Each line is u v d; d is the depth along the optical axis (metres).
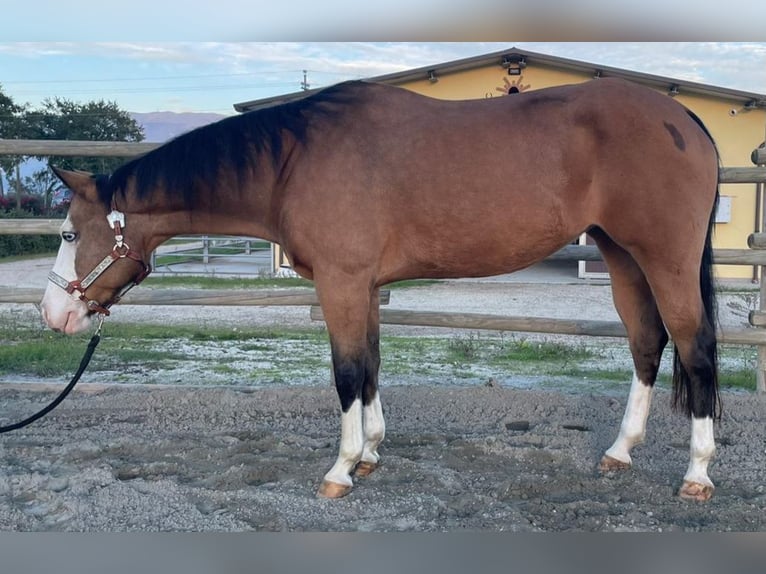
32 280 11.54
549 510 2.70
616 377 4.98
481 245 2.80
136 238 3.04
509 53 13.01
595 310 8.65
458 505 2.74
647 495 2.84
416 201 2.75
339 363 2.80
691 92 12.95
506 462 3.21
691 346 2.75
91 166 18.14
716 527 2.56
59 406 4.08
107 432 3.65
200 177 2.96
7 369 5.09
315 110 2.90
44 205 24.78
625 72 12.91
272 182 2.93
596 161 2.73
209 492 2.84
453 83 13.60
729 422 3.70
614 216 2.74
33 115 28.42
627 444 3.09
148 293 4.38
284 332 7.02
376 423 3.10
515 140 2.74
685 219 2.66
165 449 3.40
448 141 2.76
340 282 2.76
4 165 25.06
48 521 2.63
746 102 12.79
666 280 2.71
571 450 3.29
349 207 2.72
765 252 4.23
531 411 3.95
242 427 3.74
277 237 3.03
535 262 2.93
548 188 2.73
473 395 4.16
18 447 3.39
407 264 2.88
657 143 2.67
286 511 2.70
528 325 4.29
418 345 6.38
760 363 4.29
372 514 2.68
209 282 11.22
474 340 6.52
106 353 5.77
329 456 3.27
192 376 5.00
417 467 3.11
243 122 2.98
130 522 2.60
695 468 2.79
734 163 13.07
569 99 2.81
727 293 10.06
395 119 2.84
